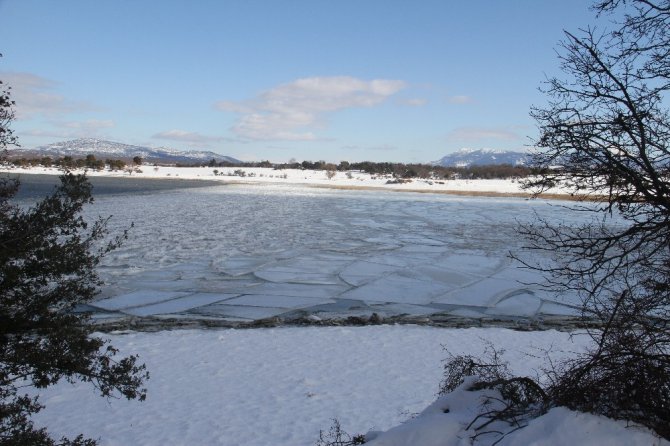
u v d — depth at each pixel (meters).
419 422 3.57
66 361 3.59
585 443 2.89
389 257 21.86
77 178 3.73
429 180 117.38
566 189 3.61
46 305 3.63
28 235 3.54
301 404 7.22
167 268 18.64
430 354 9.62
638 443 2.88
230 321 12.28
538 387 3.81
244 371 8.63
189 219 33.16
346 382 8.13
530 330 11.79
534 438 3.05
